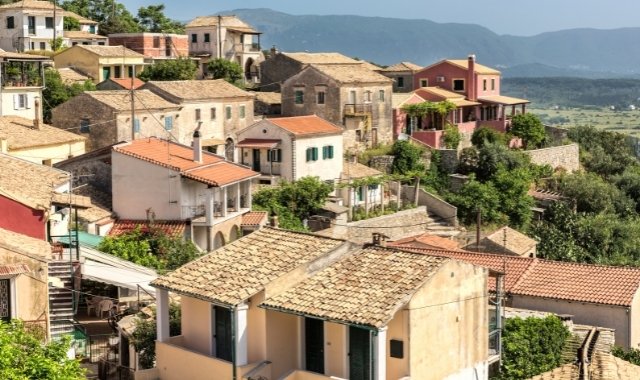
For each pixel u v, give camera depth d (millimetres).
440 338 31703
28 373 27094
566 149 118062
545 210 97062
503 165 103188
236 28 140500
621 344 50906
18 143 75500
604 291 52125
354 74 108688
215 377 32188
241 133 91750
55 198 48531
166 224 67500
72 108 86750
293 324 32062
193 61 129125
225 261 34469
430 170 103625
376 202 91812
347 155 102062
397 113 114125
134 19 159125
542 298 52281
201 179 67875
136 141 73938
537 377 34375
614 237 90062
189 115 94438
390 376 30547
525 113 130250
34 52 118438
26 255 34844
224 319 33000
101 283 49594
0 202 42500
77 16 143375
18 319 31188
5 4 135375
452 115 120375
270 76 125000
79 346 41750
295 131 89562
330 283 31922
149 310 41250
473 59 127438
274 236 35688
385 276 31625
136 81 107062
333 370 31172
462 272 32781
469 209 94375
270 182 89312
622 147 132750
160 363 34156
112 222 68000
